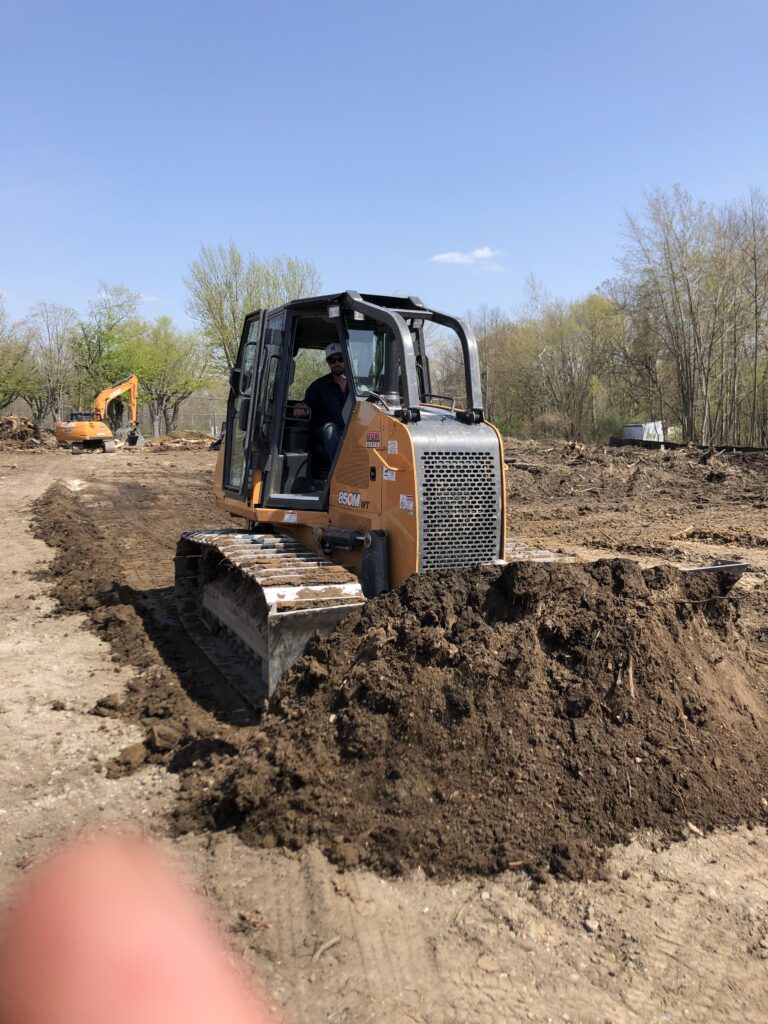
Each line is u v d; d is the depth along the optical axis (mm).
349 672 4188
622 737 3930
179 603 7488
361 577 5160
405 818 3508
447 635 4262
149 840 3539
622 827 3582
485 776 3691
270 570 4988
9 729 4754
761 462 19047
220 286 39125
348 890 3164
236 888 3180
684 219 30516
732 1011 2605
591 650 4223
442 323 5750
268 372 6227
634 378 37812
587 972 2768
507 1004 2609
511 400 42875
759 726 4328
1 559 10023
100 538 11719
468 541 5070
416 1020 2529
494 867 3311
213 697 5195
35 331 47156
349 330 5605
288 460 6234
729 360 31219
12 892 3158
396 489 4996
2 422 30625
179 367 53500
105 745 4543
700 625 4738
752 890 3238
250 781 3709
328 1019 2527
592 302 40531
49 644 6473
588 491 16750
